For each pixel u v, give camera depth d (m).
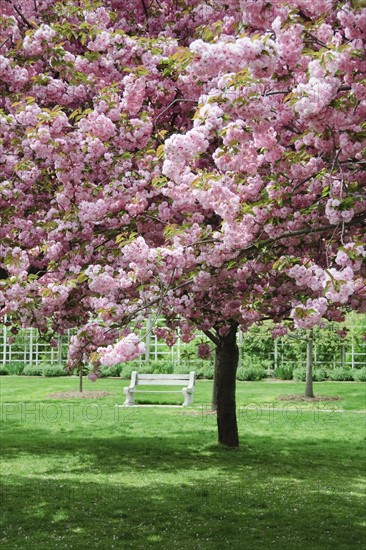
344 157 4.96
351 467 10.77
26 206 7.15
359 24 3.92
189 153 4.80
